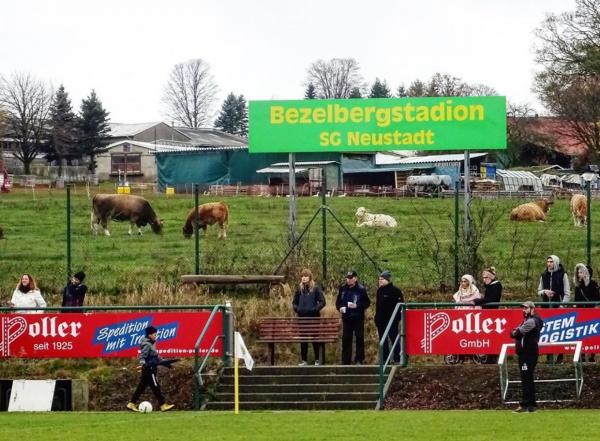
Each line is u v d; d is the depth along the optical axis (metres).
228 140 128.38
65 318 24.78
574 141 88.56
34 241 41.09
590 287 25.08
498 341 23.72
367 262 32.47
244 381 23.83
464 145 33.12
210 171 68.12
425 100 33.25
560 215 44.59
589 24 66.19
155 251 38.19
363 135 33.38
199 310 27.89
